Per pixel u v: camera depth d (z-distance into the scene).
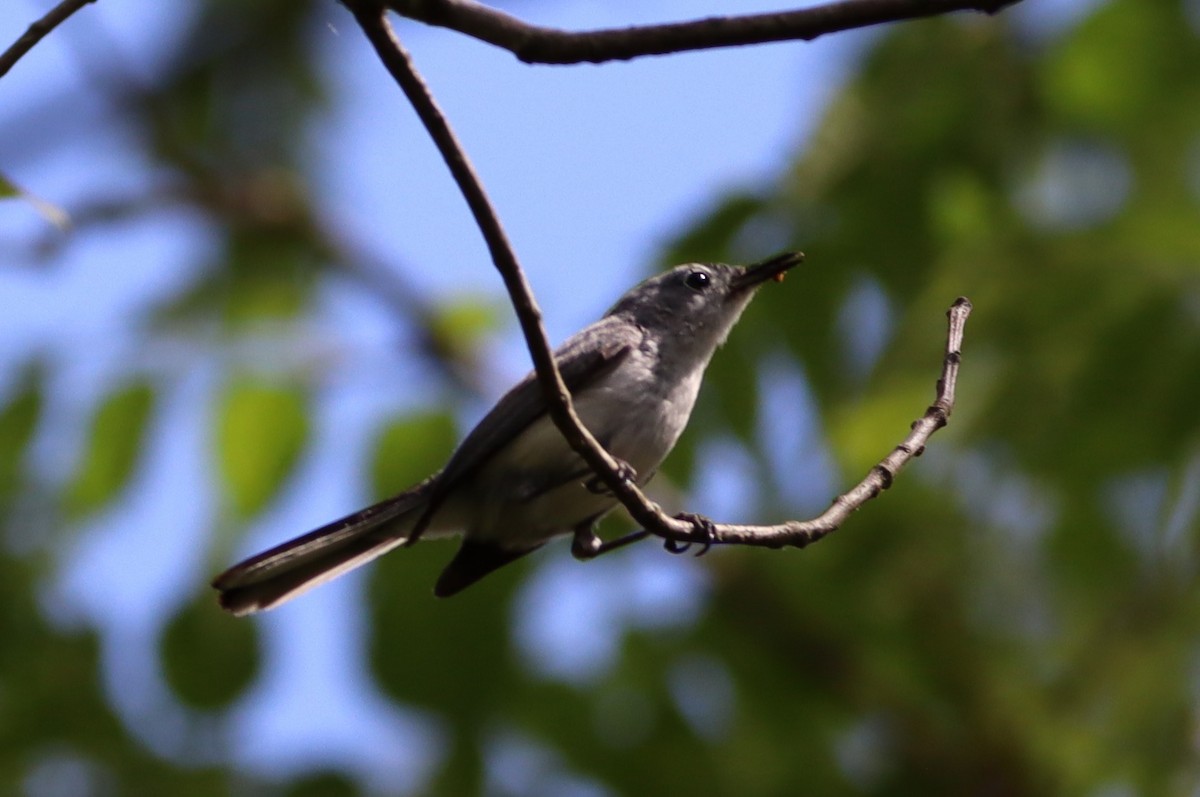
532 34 5.74
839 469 10.58
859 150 10.91
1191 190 10.55
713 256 10.69
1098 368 10.27
